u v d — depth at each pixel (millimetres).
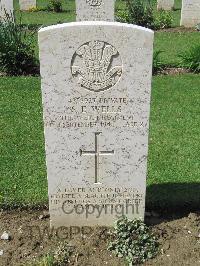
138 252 1925
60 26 1755
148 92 1849
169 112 3330
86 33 1762
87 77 1827
